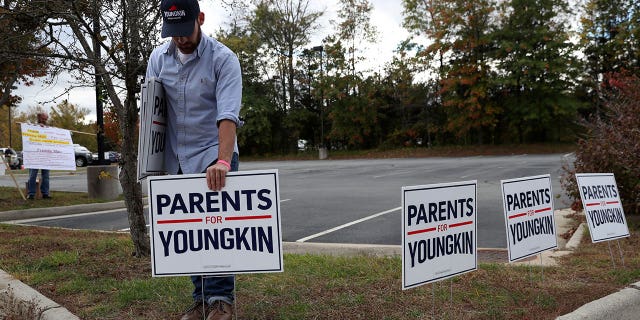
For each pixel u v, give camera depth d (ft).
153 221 9.30
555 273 14.56
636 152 21.45
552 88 109.70
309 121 143.43
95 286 12.79
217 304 9.96
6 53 16.30
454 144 129.18
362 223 26.50
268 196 9.20
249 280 13.50
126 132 15.55
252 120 137.59
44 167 35.88
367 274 13.98
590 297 12.21
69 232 22.17
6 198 36.37
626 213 23.86
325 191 43.91
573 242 19.26
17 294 11.94
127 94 15.19
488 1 109.40
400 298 11.99
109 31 14.99
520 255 12.84
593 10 113.80
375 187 46.47
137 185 15.87
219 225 9.27
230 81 9.98
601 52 116.78
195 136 10.38
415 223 10.23
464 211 11.29
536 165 68.59
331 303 11.58
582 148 23.67
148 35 14.93
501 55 110.01
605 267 15.28
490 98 116.98
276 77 142.31
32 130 35.40
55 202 35.09
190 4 9.52
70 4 14.70
